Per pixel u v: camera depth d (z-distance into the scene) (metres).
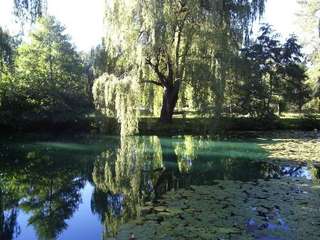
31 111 26.84
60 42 31.00
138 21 20.75
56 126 27.34
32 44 30.45
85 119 27.31
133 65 21.11
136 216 9.27
